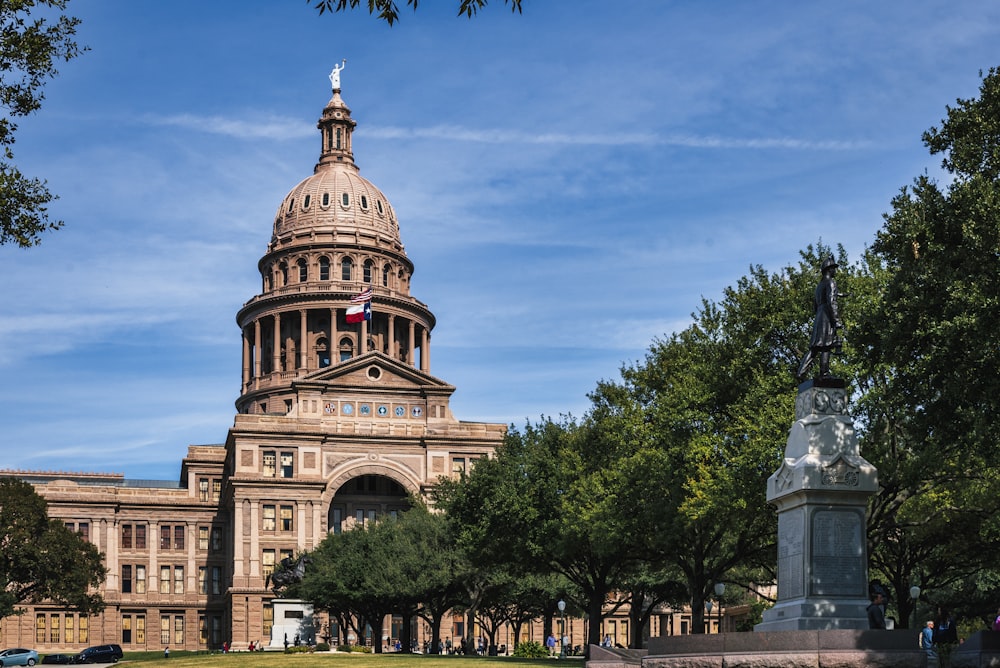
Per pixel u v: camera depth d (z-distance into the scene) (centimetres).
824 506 3228
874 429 5166
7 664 10294
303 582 11162
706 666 3089
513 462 8131
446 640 12481
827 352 3403
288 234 17275
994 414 4022
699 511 5150
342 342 16550
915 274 4116
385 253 17238
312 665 6250
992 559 6053
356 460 14050
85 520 15162
